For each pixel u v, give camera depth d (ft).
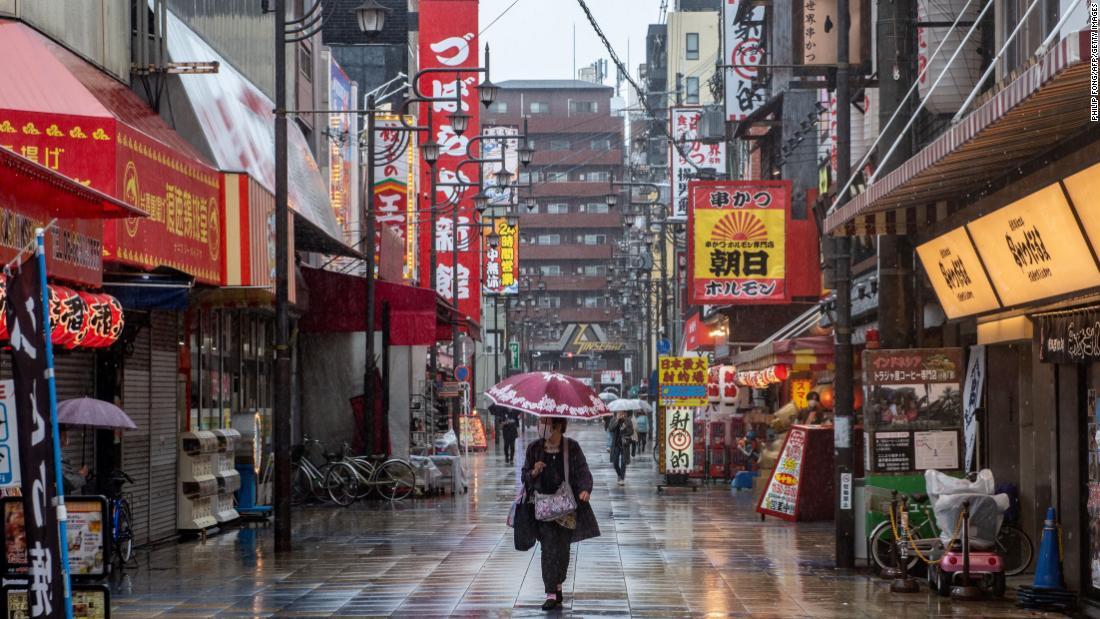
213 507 67.15
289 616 38.83
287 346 58.29
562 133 503.61
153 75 60.23
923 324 60.13
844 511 50.70
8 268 22.36
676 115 140.56
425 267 159.74
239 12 79.41
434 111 151.23
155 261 49.21
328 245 86.43
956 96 56.65
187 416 65.36
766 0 106.32
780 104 107.34
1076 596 41.14
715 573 49.11
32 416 22.12
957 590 42.27
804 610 39.96
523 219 495.00
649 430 199.62
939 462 48.44
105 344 39.73
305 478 86.17
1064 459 42.65
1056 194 35.88
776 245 82.48
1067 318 41.42
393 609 40.09
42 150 44.04
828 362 82.48
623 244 337.11
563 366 504.43
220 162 62.49
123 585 46.01
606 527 68.85
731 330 106.83
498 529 67.31
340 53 167.22
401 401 102.47
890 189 36.96
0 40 45.83
